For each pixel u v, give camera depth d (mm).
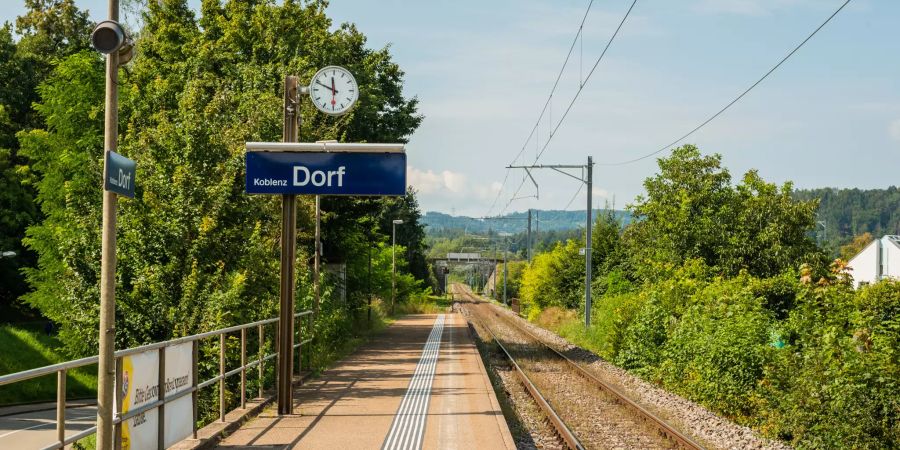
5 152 47969
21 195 48656
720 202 33500
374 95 34906
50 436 20016
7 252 43594
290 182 12984
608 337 28547
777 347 17438
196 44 33156
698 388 19109
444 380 18312
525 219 66875
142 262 16203
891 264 56562
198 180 16922
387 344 30516
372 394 15773
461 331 39188
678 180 33969
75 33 55062
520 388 21734
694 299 23047
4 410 26812
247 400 14164
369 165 13008
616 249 45031
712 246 32438
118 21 7520
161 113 18641
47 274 39531
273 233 19859
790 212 31828
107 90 7473
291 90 13445
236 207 17391
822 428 13305
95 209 16688
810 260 31172
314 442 10828
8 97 51594
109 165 7250
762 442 14172
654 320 25031
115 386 7812
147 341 15672
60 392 6781
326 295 23156
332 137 26453
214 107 18281
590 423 16078
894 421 12484
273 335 16391
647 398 19891
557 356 30094
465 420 12734
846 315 15203
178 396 9477
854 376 12852
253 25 31922
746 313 18859
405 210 77938
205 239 16422
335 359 23375
